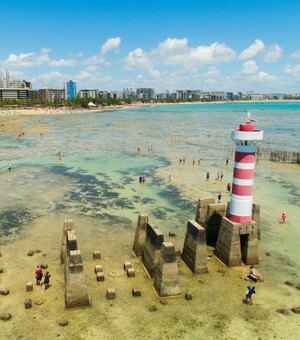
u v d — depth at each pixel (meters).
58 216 52.34
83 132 165.00
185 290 32.91
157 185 70.06
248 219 37.44
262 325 28.44
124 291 32.62
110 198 61.34
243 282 34.50
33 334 26.92
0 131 162.25
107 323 28.25
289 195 64.31
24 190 65.56
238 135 35.53
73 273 29.48
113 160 96.31
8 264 37.59
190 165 90.12
